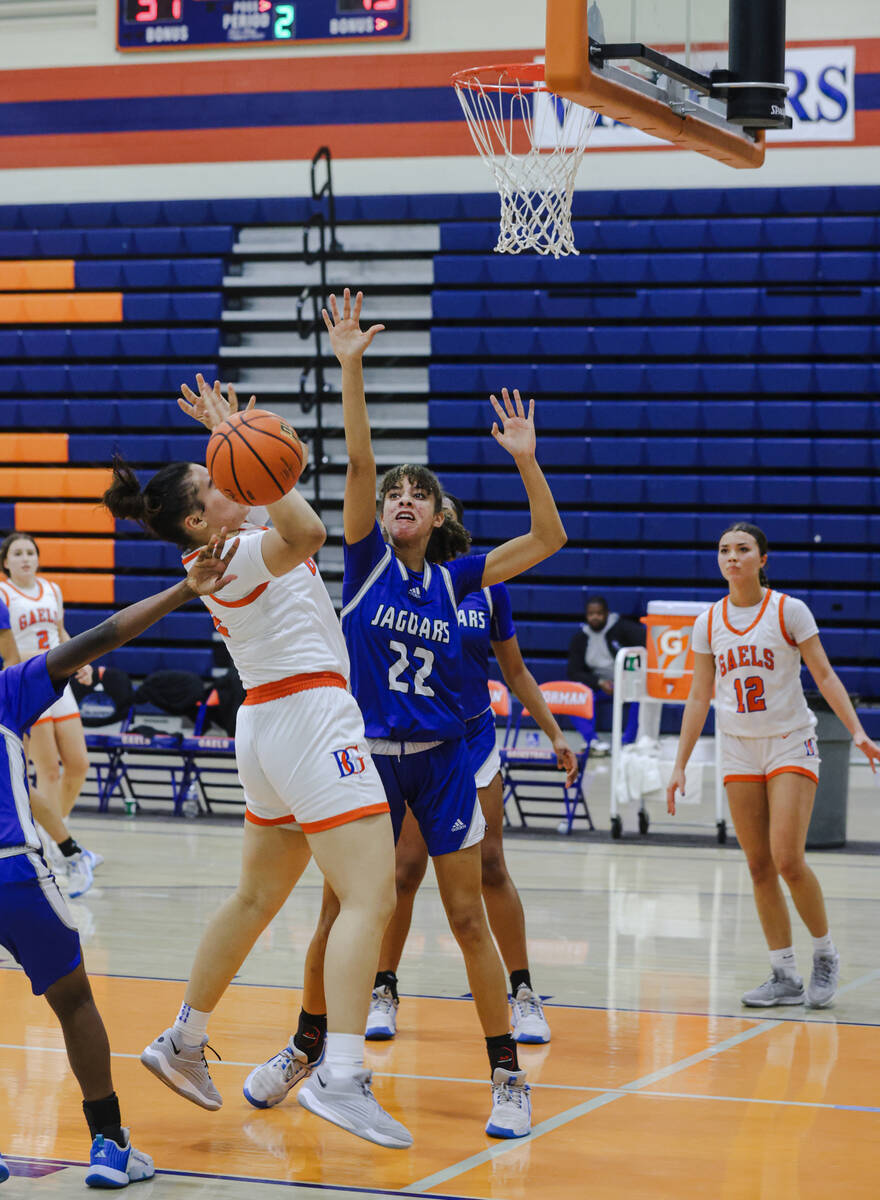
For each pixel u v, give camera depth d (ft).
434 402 67.31
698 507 66.08
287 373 69.67
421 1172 16.72
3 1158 17.03
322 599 17.85
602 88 23.32
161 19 71.00
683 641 42.52
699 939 30.14
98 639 15.71
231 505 17.42
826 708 40.98
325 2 69.41
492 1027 18.42
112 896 34.06
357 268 69.46
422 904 33.96
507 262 67.31
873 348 64.28
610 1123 18.56
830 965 24.71
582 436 67.15
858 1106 19.30
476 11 68.23
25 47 72.69
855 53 65.00
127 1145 16.38
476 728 23.09
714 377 65.36
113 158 72.18
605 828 45.68
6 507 69.72
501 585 24.27
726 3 28.07
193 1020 18.11
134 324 70.69
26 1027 23.17
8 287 71.56
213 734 62.85
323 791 16.98
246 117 70.74
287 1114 19.13
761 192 65.77
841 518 63.87
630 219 67.26
